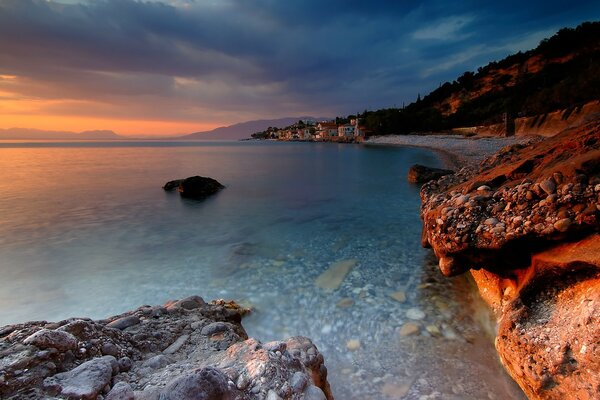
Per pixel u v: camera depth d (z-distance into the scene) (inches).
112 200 869.8
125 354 142.2
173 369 127.3
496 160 454.0
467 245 220.4
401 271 353.7
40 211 745.6
